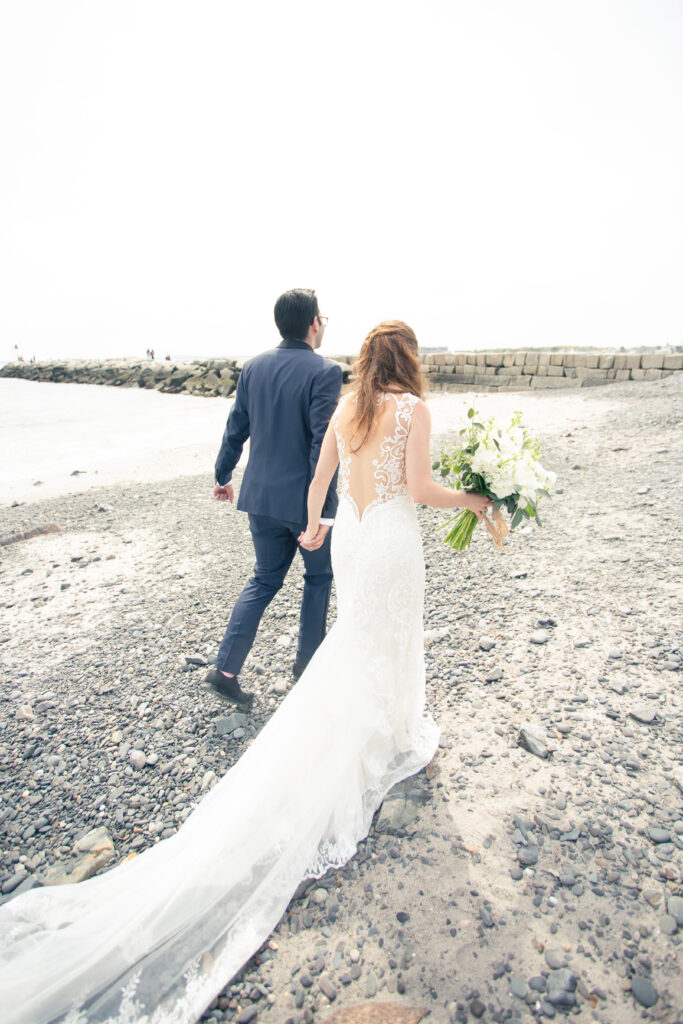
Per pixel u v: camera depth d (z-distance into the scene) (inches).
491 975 63.1
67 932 69.2
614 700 107.3
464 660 125.3
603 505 218.1
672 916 67.7
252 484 105.4
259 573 113.2
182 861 74.8
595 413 440.5
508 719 105.0
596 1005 59.3
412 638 85.4
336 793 80.3
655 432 331.6
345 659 82.4
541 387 769.6
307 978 65.1
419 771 93.8
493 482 81.8
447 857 78.2
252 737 108.7
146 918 69.2
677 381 575.2
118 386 1676.9
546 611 142.9
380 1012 60.5
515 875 74.6
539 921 68.6
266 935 68.7
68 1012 61.1
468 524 94.7
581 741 97.8
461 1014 59.7
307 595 111.8
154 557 213.0
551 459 298.7
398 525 81.0
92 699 124.3
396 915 71.2
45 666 139.6
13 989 62.4
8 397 1282.0
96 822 92.0
